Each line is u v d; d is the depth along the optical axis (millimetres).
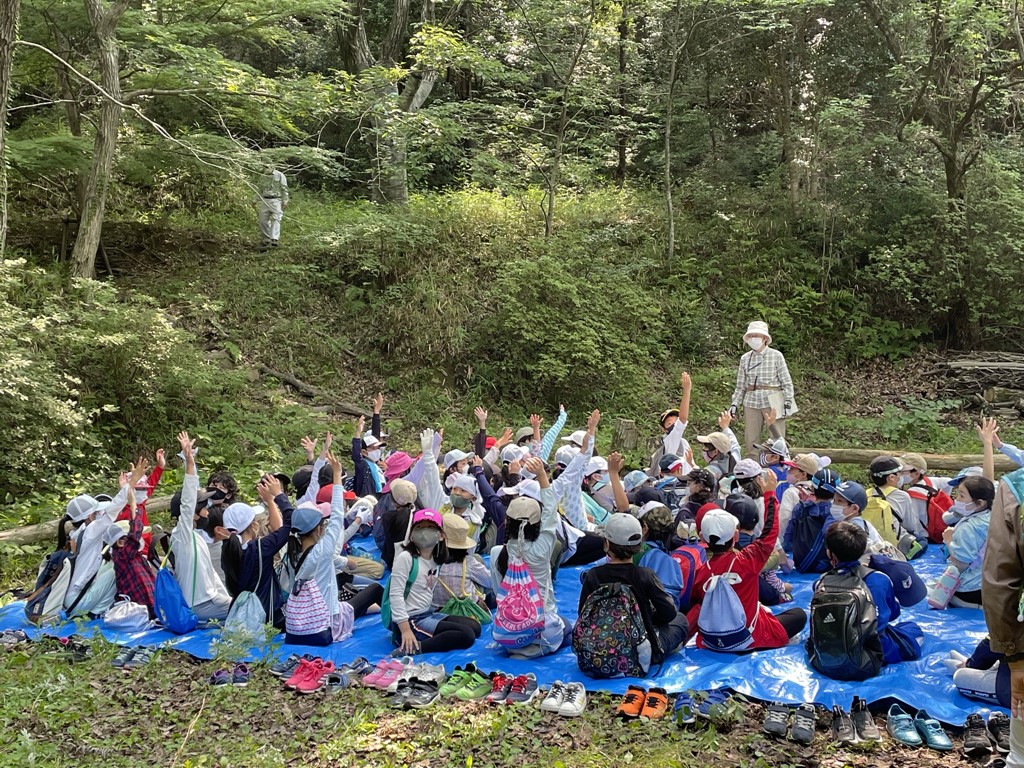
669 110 15023
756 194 16109
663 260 15062
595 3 14242
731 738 4172
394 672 4906
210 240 14453
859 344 14203
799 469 7023
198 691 4879
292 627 5426
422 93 15586
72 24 12570
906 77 13852
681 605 5215
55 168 12711
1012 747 3047
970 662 4383
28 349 8938
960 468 9633
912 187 14391
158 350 10086
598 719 4379
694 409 12734
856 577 4719
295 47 20781
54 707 4629
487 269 14180
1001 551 2869
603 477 7586
